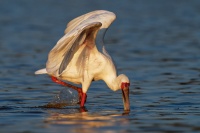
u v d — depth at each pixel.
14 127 10.53
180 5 50.34
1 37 29.75
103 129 10.37
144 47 26.03
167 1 54.50
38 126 10.66
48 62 12.68
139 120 11.32
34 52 24.34
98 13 14.12
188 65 20.50
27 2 52.38
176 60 21.86
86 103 13.80
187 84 16.44
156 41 28.22
